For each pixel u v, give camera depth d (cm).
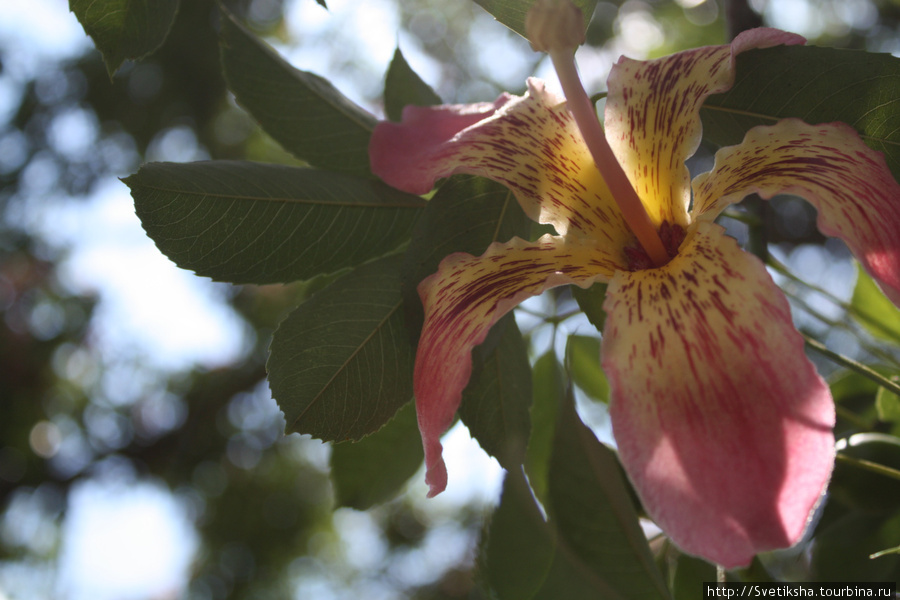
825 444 30
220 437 106
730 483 30
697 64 36
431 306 35
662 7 86
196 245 36
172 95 105
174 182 35
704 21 84
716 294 32
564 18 34
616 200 35
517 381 37
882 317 41
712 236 33
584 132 34
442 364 33
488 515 30
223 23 39
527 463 40
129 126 106
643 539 30
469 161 36
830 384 41
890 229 33
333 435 36
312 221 37
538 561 30
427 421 33
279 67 39
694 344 32
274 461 112
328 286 36
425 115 38
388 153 37
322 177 37
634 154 36
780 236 93
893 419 40
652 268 34
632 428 31
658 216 36
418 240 36
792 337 31
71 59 105
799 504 30
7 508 105
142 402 109
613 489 30
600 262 35
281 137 39
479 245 36
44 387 107
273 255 36
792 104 35
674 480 31
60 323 110
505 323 36
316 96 39
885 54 34
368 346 36
